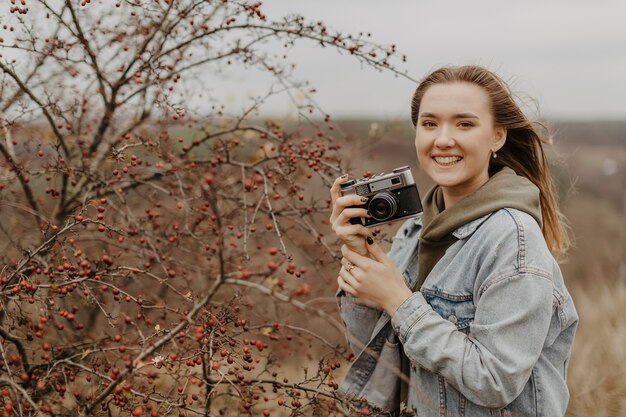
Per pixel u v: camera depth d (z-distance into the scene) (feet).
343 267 6.11
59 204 8.71
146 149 8.05
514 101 6.20
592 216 31.12
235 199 8.81
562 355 5.81
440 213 5.96
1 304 6.20
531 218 5.47
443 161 5.89
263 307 8.67
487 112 5.90
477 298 5.46
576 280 22.94
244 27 8.04
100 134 8.95
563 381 5.71
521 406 5.47
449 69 6.11
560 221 7.10
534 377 5.49
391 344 6.21
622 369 12.88
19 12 7.43
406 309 5.55
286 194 8.38
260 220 9.00
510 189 5.70
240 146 8.52
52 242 6.91
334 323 4.50
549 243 6.96
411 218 6.35
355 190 6.15
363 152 11.16
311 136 9.27
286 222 9.95
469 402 5.53
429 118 5.96
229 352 6.54
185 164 8.71
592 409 11.27
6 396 5.93
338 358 7.14
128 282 8.70
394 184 6.07
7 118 7.81
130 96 8.72
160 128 8.35
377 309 6.38
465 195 6.14
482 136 5.84
